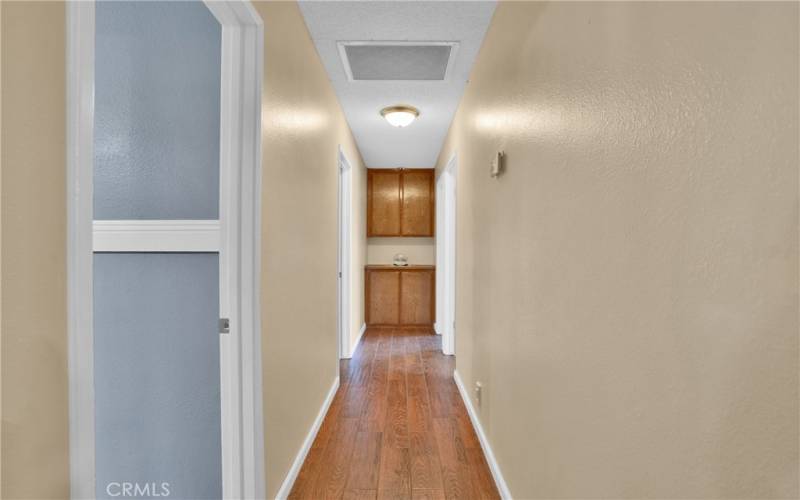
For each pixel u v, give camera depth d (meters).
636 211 0.83
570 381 1.15
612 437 0.92
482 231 2.36
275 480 1.73
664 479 0.74
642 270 0.81
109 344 1.63
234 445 1.48
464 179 3.06
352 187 4.32
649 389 0.79
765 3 0.53
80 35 0.70
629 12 0.86
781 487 0.52
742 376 0.57
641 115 0.81
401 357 4.23
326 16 2.13
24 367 0.62
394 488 1.95
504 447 1.86
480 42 2.37
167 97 1.61
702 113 0.65
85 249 0.71
